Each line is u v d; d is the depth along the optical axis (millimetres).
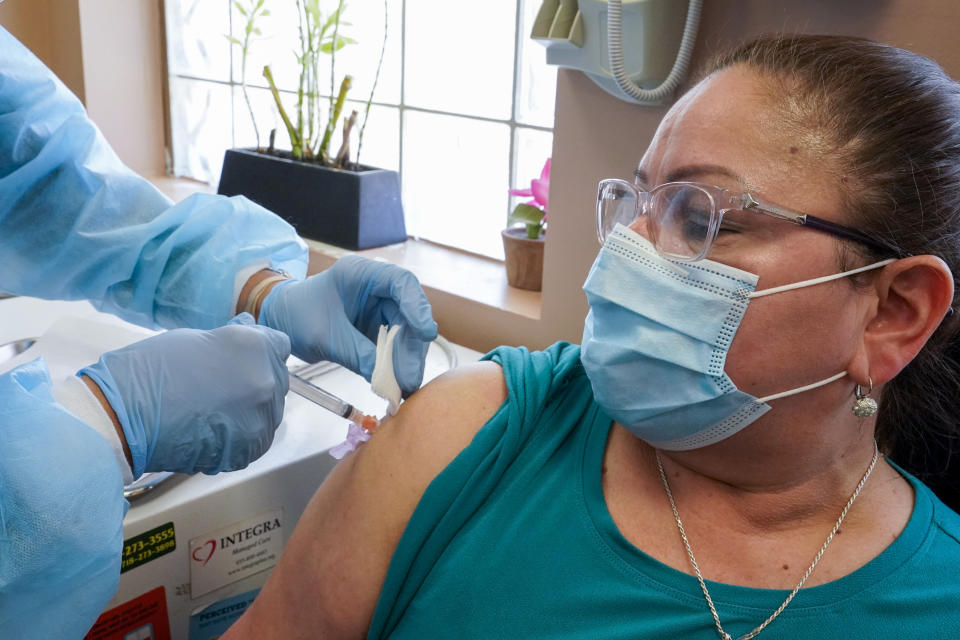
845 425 845
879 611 791
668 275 807
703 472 880
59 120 1126
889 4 1082
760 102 780
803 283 771
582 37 1270
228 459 925
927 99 781
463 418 924
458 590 863
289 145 2262
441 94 1925
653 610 820
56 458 752
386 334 929
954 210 797
